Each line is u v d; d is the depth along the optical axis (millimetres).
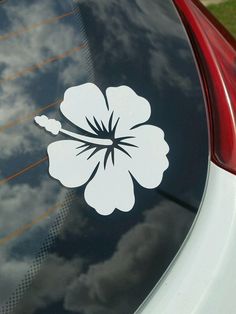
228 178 358
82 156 336
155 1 421
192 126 367
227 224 339
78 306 302
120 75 369
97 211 324
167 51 395
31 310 297
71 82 356
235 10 962
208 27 440
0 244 306
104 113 353
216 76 396
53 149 333
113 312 305
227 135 372
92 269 311
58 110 345
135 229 325
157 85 375
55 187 324
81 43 372
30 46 360
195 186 348
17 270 303
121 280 312
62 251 312
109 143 344
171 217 334
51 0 382
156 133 356
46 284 303
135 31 393
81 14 384
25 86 346
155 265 320
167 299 312
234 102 390
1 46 355
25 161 326
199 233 334
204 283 319
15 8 371
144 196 335
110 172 336
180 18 424
